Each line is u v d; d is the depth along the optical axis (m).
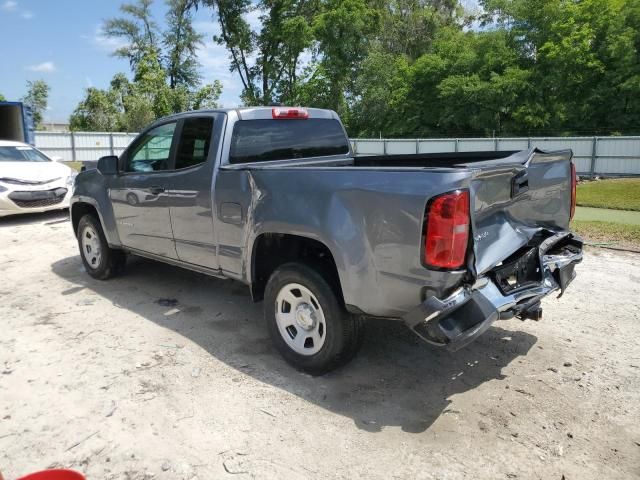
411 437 3.10
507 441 3.06
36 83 56.00
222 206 4.24
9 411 3.41
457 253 2.97
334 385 3.71
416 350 4.25
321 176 3.50
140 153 5.22
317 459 2.92
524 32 35.78
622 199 12.84
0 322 4.93
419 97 39.97
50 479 1.89
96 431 3.19
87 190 5.97
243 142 4.47
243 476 2.79
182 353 4.23
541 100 34.06
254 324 4.85
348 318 3.61
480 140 24.06
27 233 9.06
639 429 3.15
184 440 3.10
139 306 5.34
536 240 3.77
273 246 4.13
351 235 3.32
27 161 10.80
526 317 3.68
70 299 5.58
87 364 4.05
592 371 3.85
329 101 42.19
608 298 5.30
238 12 44.81
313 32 40.72
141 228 5.26
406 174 3.10
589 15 32.69
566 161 4.19
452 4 50.53
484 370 3.90
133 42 52.09
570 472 2.79
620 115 31.44
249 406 3.44
